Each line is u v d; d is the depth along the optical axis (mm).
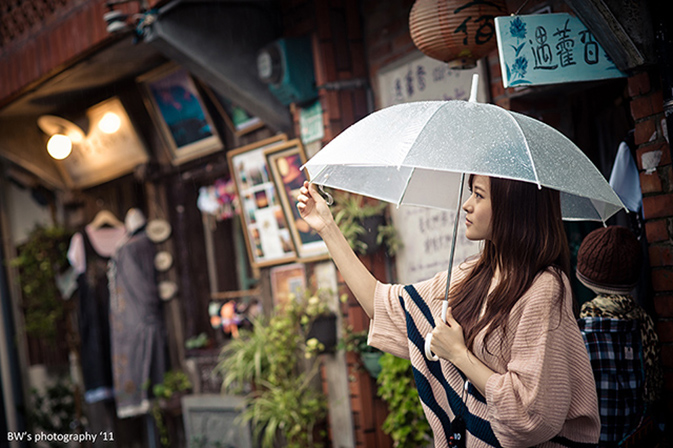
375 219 4895
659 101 3023
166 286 6949
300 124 5332
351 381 5102
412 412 4414
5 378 8359
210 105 6176
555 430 1913
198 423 6297
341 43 5105
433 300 2248
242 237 6734
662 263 3066
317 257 5328
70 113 7406
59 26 6074
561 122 4039
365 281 2377
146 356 6805
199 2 5223
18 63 6637
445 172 2500
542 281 1998
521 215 2035
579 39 3012
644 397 2770
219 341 6773
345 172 2455
